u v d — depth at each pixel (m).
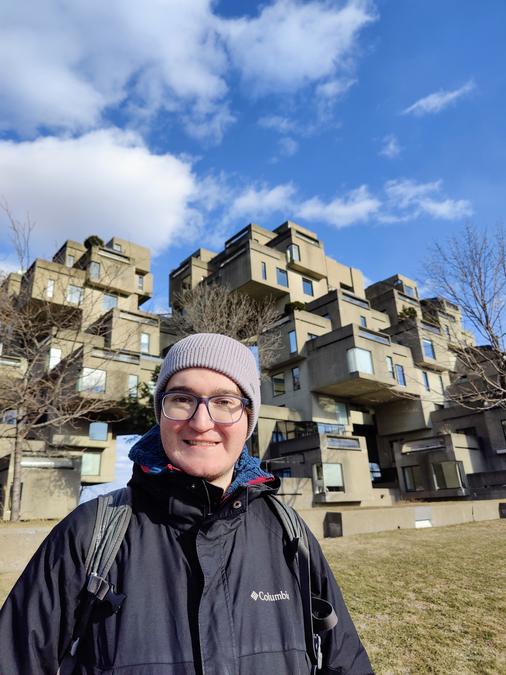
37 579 1.15
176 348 1.47
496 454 26.45
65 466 17.58
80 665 1.06
